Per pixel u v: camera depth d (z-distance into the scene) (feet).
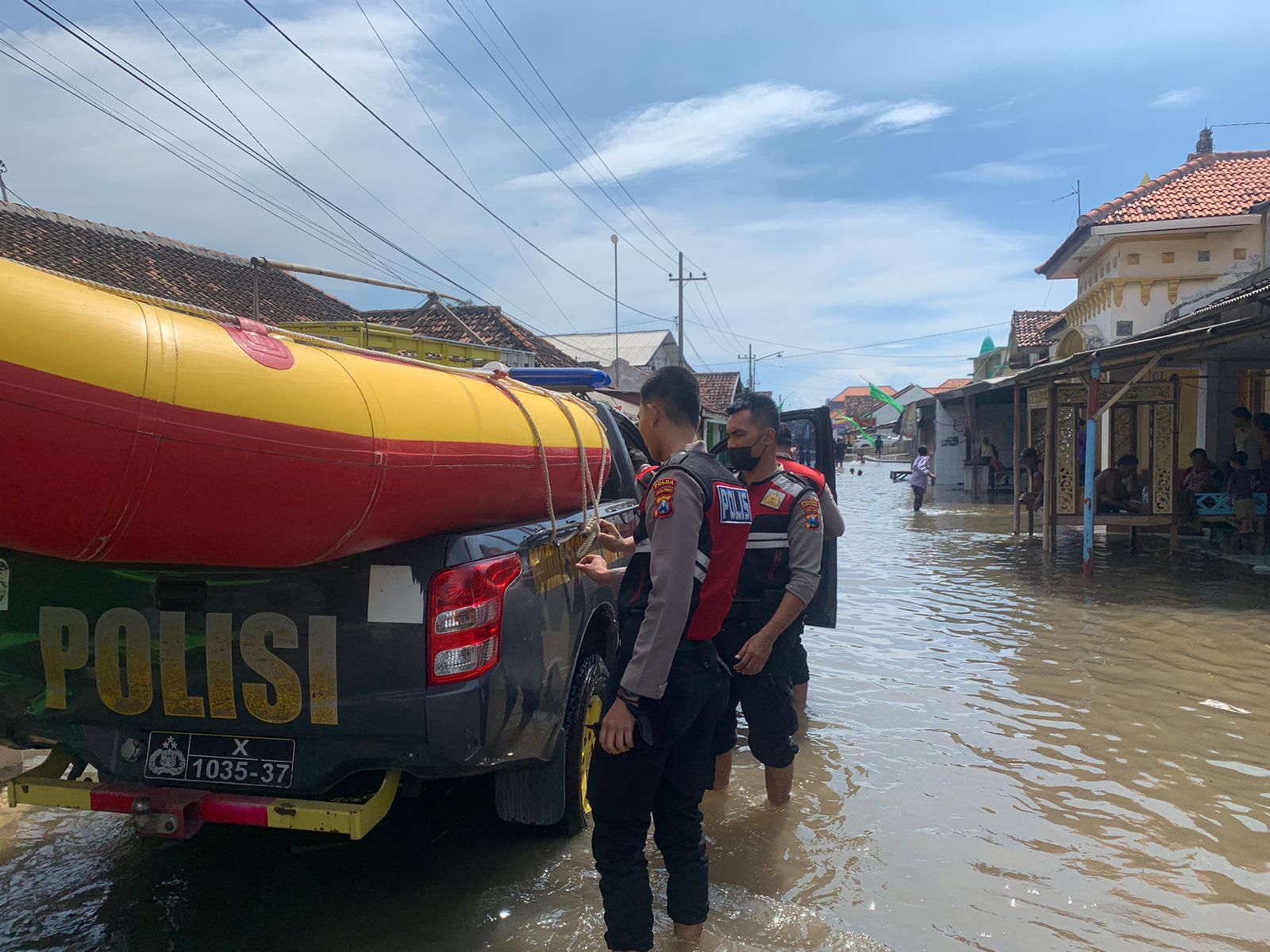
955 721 16.56
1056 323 73.61
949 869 10.97
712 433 89.25
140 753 9.12
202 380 6.26
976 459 79.51
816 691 18.52
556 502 11.46
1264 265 49.73
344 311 64.13
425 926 9.48
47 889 10.19
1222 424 46.19
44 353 5.58
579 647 11.07
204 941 9.18
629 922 8.41
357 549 7.98
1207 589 29.71
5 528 6.02
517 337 71.67
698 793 9.09
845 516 60.39
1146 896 10.32
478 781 13.23
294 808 8.52
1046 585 31.17
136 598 8.91
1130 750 15.02
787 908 9.93
